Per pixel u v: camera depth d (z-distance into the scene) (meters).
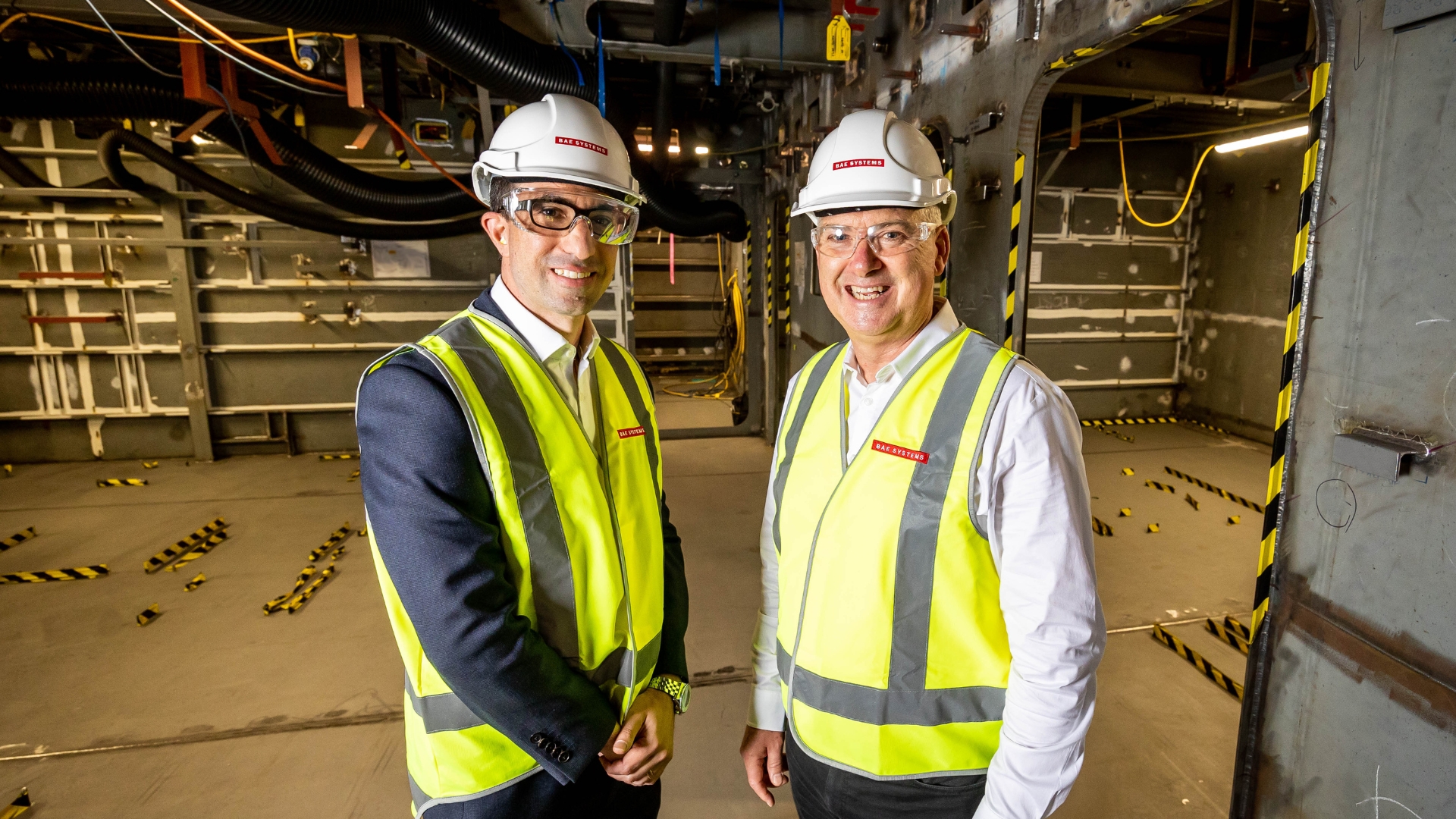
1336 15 1.02
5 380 4.70
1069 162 5.58
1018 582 0.85
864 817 0.98
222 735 2.04
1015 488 0.86
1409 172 0.92
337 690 2.27
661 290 8.07
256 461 4.98
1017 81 1.98
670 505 4.11
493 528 0.88
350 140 4.68
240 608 2.82
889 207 0.94
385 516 0.82
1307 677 1.14
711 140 5.02
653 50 3.10
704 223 4.55
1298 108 4.00
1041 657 0.83
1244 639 2.50
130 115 3.28
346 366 5.09
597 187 0.97
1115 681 2.29
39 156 4.43
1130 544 3.36
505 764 0.94
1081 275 5.78
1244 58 2.84
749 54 3.21
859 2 3.00
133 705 2.18
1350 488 1.04
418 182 3.92
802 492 1.06
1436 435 0.90
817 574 0.99
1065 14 1.75
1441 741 0.92
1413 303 0.92
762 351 5.62
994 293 2.14
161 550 3.40
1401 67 0.93
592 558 0.97
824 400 1.09
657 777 1.07
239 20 2.76
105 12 2.65
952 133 2.40
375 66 3.65
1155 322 5.99
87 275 4.59
